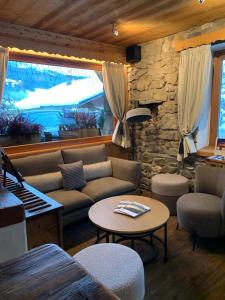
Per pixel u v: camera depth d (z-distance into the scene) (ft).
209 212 7.71
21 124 10.91
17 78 10.62
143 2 7.91
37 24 9.77
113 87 13.34
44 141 11.71
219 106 11.14
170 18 9.43
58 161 10.84
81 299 1.55
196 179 9.64
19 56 10.41
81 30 10.60
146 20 9.56
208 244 8.32
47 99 11.63
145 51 12.94
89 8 8.29
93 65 12.94
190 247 8.17
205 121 11.38
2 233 2.51
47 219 4.34
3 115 10.40
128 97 14.40
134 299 4.60
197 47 10.41
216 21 9.77
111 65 13.19
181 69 11.05
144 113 10.79
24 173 9.80
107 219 7.21
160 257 7.63
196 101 10.64
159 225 6.77
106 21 9.57
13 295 1.61
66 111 12.35
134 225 6.81
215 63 10.88
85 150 11.93
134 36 11.66
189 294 6.09
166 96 12.24
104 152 12.62
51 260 1.97
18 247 2.63
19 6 8.05
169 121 12.27
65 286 1.67
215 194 9.12
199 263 7.30
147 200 8.68
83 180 10.78
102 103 13.76
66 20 9.37
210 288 6.28
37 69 11.16
